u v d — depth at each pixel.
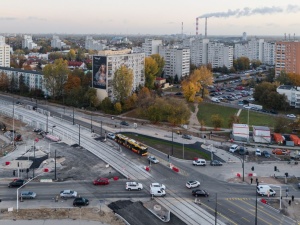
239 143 185.62
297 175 142.75
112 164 151.12
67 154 162.38
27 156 158.62
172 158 160.50
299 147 181.75
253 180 136.75
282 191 127.50
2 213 107.50
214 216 108.50
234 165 153.38
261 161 159.00
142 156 162.00
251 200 119.81
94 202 116.38
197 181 131.00
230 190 127.50
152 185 125.19
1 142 179.62
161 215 107.56
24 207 111.94
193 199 119.88
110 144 178.00
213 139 191.75
